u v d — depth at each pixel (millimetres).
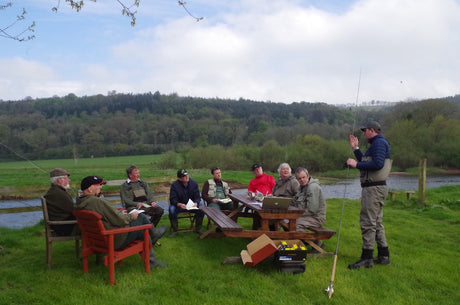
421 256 5324
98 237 4086
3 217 9852
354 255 5332
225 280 4223
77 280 4059
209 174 25984
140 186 6320
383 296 3855
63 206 4602
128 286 3953
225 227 4746
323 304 3648
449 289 4090
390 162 4719
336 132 45156
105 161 40656
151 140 51812
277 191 6359
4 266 4609
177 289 3928
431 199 10844
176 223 6469
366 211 4738
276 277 4312
